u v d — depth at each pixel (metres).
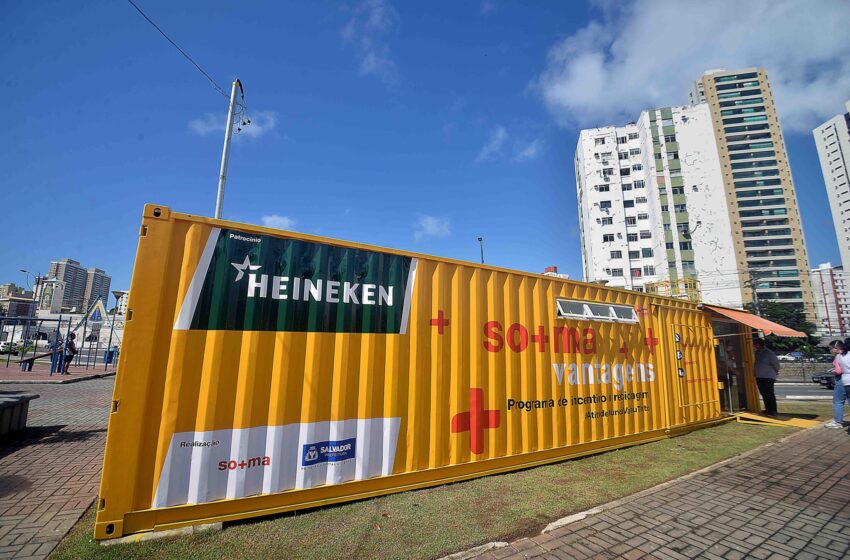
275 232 4.36
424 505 4.39
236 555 3.27
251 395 3.95
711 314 10.15
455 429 5.24
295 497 4.05
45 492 4.41
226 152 11.69
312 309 4.40
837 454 6.84
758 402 11.29
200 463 3.68
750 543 3.70
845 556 3.48
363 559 3.28
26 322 17.83
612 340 7.46
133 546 3.29
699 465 6.20
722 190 60.34
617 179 65.88
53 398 10.83
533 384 6.16
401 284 5.09
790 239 74.69
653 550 3.55
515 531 3.87
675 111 63.56
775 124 79.44
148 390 3.59
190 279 3.87
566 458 6.32
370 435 4.57
